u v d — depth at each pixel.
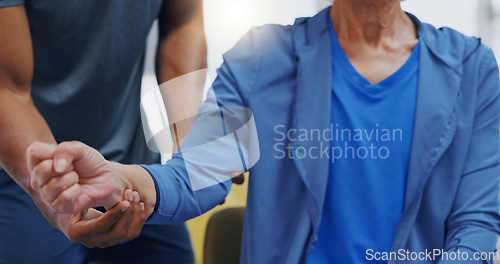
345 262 1.00
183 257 1.46
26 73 1.13
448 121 1.01
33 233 1.26
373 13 1.03
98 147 1.33
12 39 1.10
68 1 1.22
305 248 1.00
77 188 0.77
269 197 1.03
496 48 2.87
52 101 1.29
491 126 1.06
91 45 1.28
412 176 1.00
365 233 1.00
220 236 1.46
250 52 1.10
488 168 1.04
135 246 1.40
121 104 1.34
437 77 1.04
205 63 1.42
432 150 1.00
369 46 1.06
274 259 1.02
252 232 1.03
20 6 1.11
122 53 1.31
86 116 1.32
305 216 1.00
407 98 1.03
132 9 1.30
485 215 1.01
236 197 2.22
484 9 2.88
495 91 1.07
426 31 1.08
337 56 1.05
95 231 0.93
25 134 1.09
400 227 0.99
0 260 1.26
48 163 0.75
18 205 1.25
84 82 1.29
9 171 1.10
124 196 0.89
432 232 1.02
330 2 1.12
